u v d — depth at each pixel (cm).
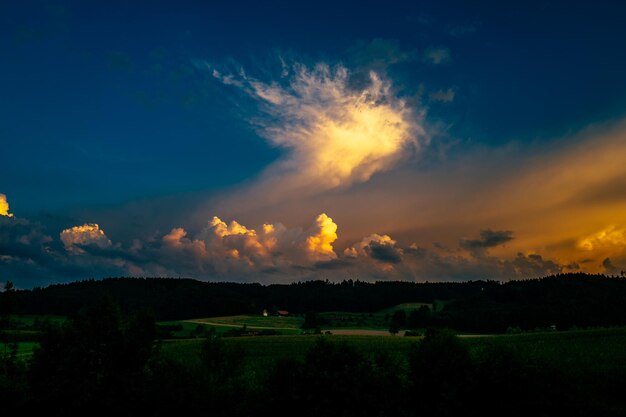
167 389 2575
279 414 2519
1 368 2756
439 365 2628
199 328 14138
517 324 14100
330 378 2506
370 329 16700
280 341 8188
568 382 2623
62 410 2536
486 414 2556
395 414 2522
